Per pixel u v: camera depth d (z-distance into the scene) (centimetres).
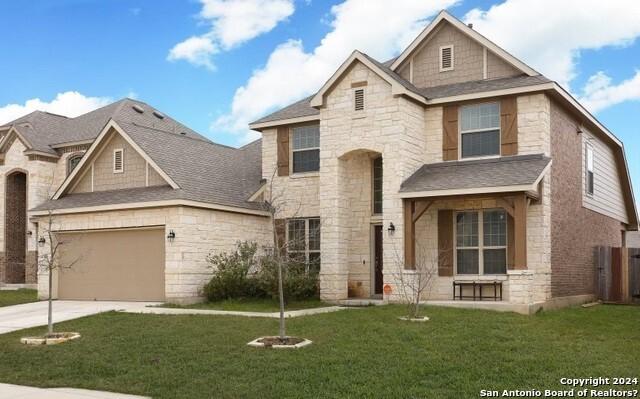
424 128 2123
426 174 2030
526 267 1770
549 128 1988
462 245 1997
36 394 991
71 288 2283
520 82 1983
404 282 1911
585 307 2094
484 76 2120
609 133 2569
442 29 2203
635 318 1772
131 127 2273
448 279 1995
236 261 2097
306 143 2356
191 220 2058
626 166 2859
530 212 1911
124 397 966
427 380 997
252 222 2305
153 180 2198
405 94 1983
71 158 2984
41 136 3027
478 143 2044
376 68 2027
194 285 2048
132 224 2125
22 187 3102
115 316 1688
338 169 2106
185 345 1275
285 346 1224
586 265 2325
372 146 2031
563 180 2102
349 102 2086
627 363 1115
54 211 2270
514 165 1911
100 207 2164
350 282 2200
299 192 2328
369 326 1425
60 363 1183
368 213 2194
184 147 2406
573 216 2192
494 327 1431
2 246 3027
